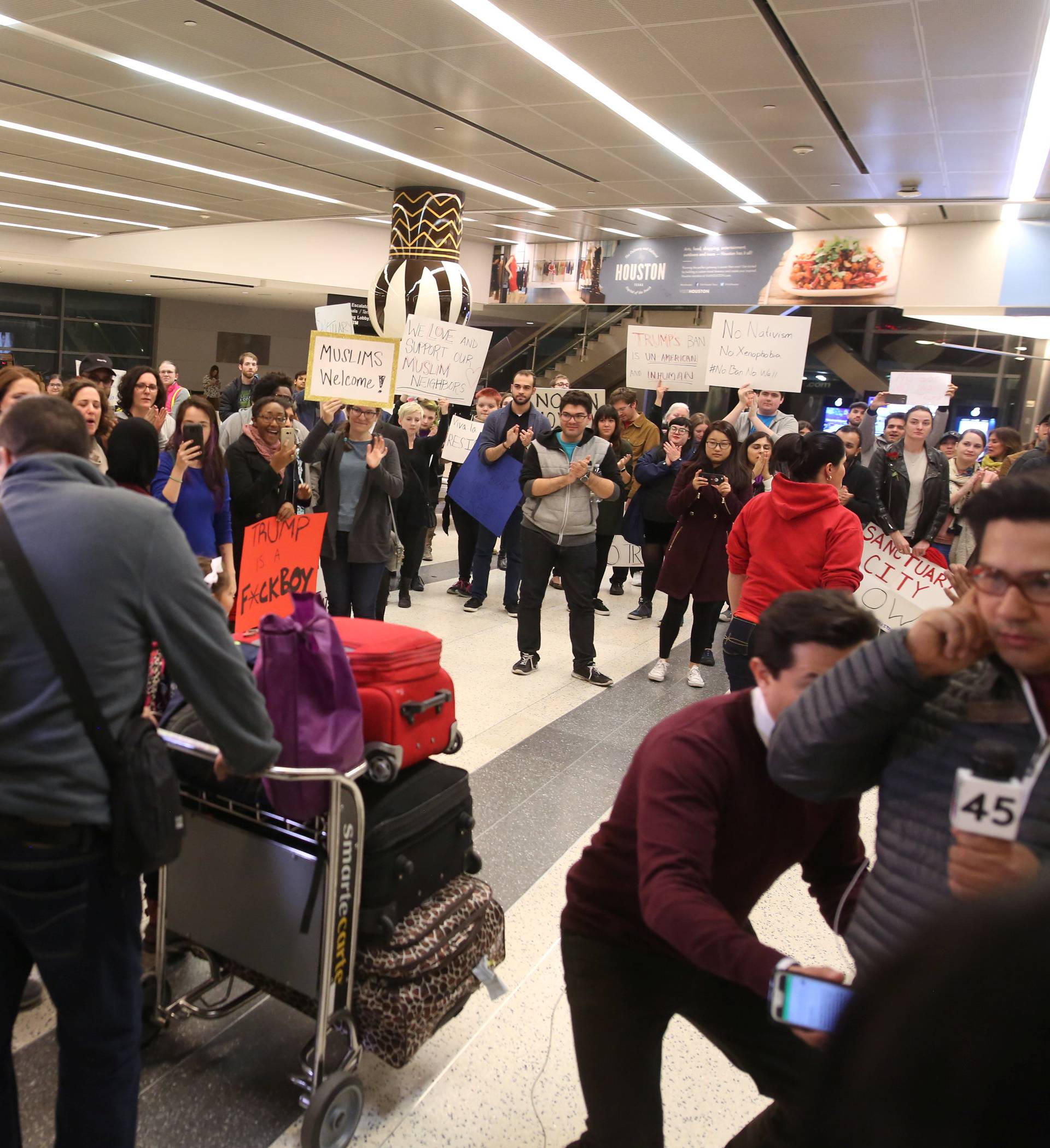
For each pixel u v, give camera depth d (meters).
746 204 10.95
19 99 7.91
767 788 1.39
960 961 0.41
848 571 3.20
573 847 3.21
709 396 14.34
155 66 6.84
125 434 2.57
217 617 1.54
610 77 6.51
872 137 7.74
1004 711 0.95
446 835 2.05
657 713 4.70
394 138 8.59
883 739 1.08
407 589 6.55
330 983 1.80
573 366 15.23
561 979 2.50
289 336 22.36
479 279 16.53
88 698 1.40
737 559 3.53
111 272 17.42
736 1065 1.55
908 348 12.70
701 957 1.20
